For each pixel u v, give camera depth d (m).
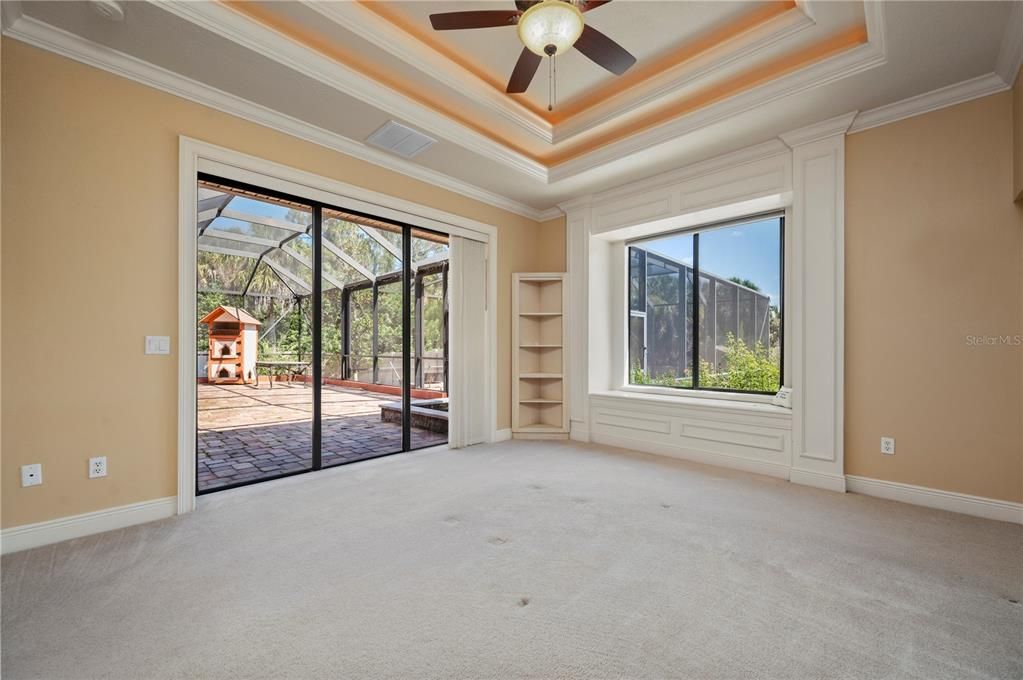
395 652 1.47
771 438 3.54
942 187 2.81
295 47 2.61
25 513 2.22
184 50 2.46
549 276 5.01
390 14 2.65
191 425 2.76
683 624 1.63
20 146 2.22
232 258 3.61
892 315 2.99
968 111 2.73
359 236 4.19
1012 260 2.60
